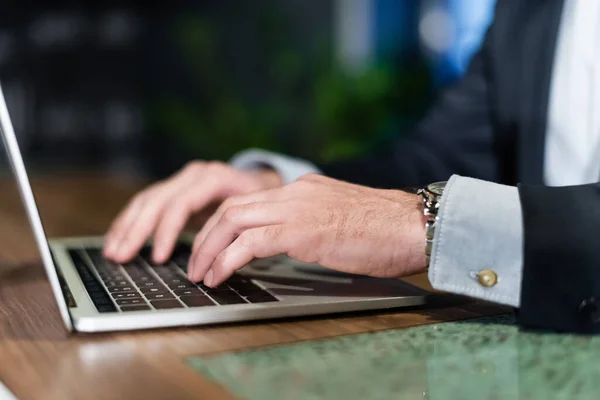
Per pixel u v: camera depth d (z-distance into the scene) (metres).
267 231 0.79
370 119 3.87
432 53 4.07
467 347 0.64
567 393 0.52
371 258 0.78
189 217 1.05
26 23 4.28
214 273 0.78
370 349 0.63
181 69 4.57
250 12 4.54
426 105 3.89
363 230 0.78
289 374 0.56
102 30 4.46
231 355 0.62
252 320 0.72
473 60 1.60
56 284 0.67
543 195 0.73
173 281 0.83
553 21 1.37
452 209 0.73
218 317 0.70
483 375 0.56
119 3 4.46
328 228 0.78
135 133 4.54
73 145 4.45
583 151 1.31
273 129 4.30
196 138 4.25
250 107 4.40
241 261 0.78
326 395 0.52
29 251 1.15
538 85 1.37
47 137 4.39
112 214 1.62
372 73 3.95
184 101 4.56
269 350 0.63
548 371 0.57
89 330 0.67
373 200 0.82
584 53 1.33
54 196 2.00
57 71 4.39
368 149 3.79
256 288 0.80
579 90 1.32
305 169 1.31
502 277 0.71
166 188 1.07
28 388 0.54
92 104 4.48
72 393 0.53
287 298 0.75
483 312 0.76
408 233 0.77
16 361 0.60
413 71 4.00
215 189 1.09
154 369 0.58
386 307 0.76
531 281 0.69
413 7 4.17
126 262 0.96
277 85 4.49
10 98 4.27
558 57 1.36
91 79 4.46
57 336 0.67
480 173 1.50
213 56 4.50
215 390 0.53
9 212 1.70
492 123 1.52
